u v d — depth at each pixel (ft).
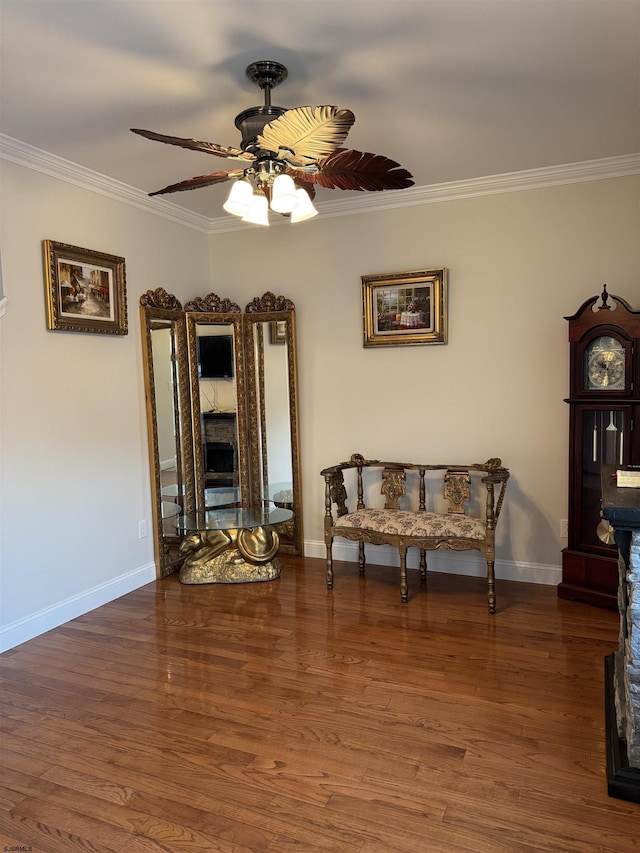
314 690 8.38
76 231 11.03
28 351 10.12
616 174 11.21
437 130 9.62
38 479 10.36
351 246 13.55
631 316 10.32
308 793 6.35
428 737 7.25
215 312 14.15
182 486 13.75
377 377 13.56
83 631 10.48
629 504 6.08
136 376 12.58
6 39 6.77
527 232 12.00
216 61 7.36
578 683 8.41
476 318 12.55
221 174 7.45
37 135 9.44
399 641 9.83
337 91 8.23
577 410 11.09
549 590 12.03
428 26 6.69
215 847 5.65
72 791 6.46
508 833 5.74
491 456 12.64
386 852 5.54
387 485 13.05
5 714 7.94
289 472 14.40
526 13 6.47
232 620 10.83
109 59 7.27
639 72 7.77
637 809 6.03
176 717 7.80
